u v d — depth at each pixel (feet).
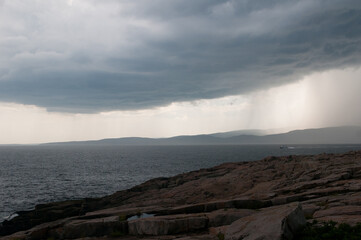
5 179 240.53
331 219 46.37
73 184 214.90
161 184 144.05
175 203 95.66
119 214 76.43
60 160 479.00
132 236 57.11
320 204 60.90
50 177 253.44
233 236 42.29
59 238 62.49
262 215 45.91
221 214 58.44
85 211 113.50
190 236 52.34
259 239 38.27
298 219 42.24
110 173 281.33
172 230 56.54
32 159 508.12
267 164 149.59
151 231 57.26
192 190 110.93
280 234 37.32
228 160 431.02
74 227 62.03
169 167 336.08
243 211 60.23
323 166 113.09
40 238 65.21
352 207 52.95
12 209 139.74
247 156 515.09
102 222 61.16
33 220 105.09
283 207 46.62
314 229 40.96
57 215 108.37
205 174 149.89
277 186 96.68
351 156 143.95
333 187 76.89
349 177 88.53
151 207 83.71
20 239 66.49
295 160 153.99
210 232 53.67
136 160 459.73
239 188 106.22
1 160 479.00
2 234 97.81
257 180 113.80
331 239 38.06
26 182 224.33
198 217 58.03
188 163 386.52
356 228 39.55
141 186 143.02
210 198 98.02
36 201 157.58
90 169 320.91
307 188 83.41
